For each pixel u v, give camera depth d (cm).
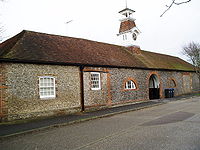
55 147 611
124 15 2370
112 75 1590
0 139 734
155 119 991
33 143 666
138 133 730
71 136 735
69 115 1207
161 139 637
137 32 2294
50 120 1052
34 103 1118
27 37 1355
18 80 1069
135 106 1533
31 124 959
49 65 1204
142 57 2217
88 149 577
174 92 2370
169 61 2680
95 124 948
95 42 1944
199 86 2967
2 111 1000
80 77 1361
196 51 2852
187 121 903
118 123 941
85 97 1380
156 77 2130
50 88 1206
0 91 1002
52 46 1413
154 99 2052
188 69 2733
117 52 1972
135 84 1809
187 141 602
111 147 584
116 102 1602
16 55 1090
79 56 1454
